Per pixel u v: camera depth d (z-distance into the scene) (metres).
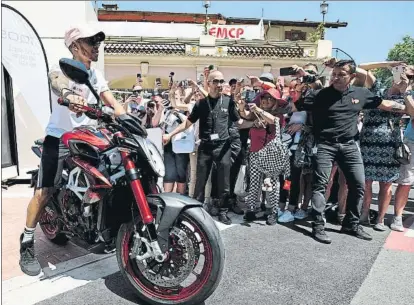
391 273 3.27
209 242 2.55
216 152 4.41
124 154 2.62
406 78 4.27
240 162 4.94
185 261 2.62
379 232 4.39
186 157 5.07
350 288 2.99
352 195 4.19
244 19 24.47
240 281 3.07
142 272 2.83
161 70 16.84
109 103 2.97
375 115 4.40
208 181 5.08
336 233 4.32
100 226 2.80
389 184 4.36
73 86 2.86
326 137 4.17
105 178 2.68
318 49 16.44
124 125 2.63
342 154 4.17
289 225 4.57
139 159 2.65
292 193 4.80
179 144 4.86
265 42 16.95
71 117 3.10
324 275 3.21
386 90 4.68
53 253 3.59
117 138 2.63
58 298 2.79
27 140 7.03
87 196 2.76
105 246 2.94
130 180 2.62
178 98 5.41
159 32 17.62
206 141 4.44
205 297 2.62
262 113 4.35
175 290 2.74
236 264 3.39
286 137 4.78
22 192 5.93
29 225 3.16
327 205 4.92
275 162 4.41
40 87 6.32
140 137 2.66
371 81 4.69
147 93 7.03
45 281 3.05
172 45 16.73
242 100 5.12
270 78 4.69
